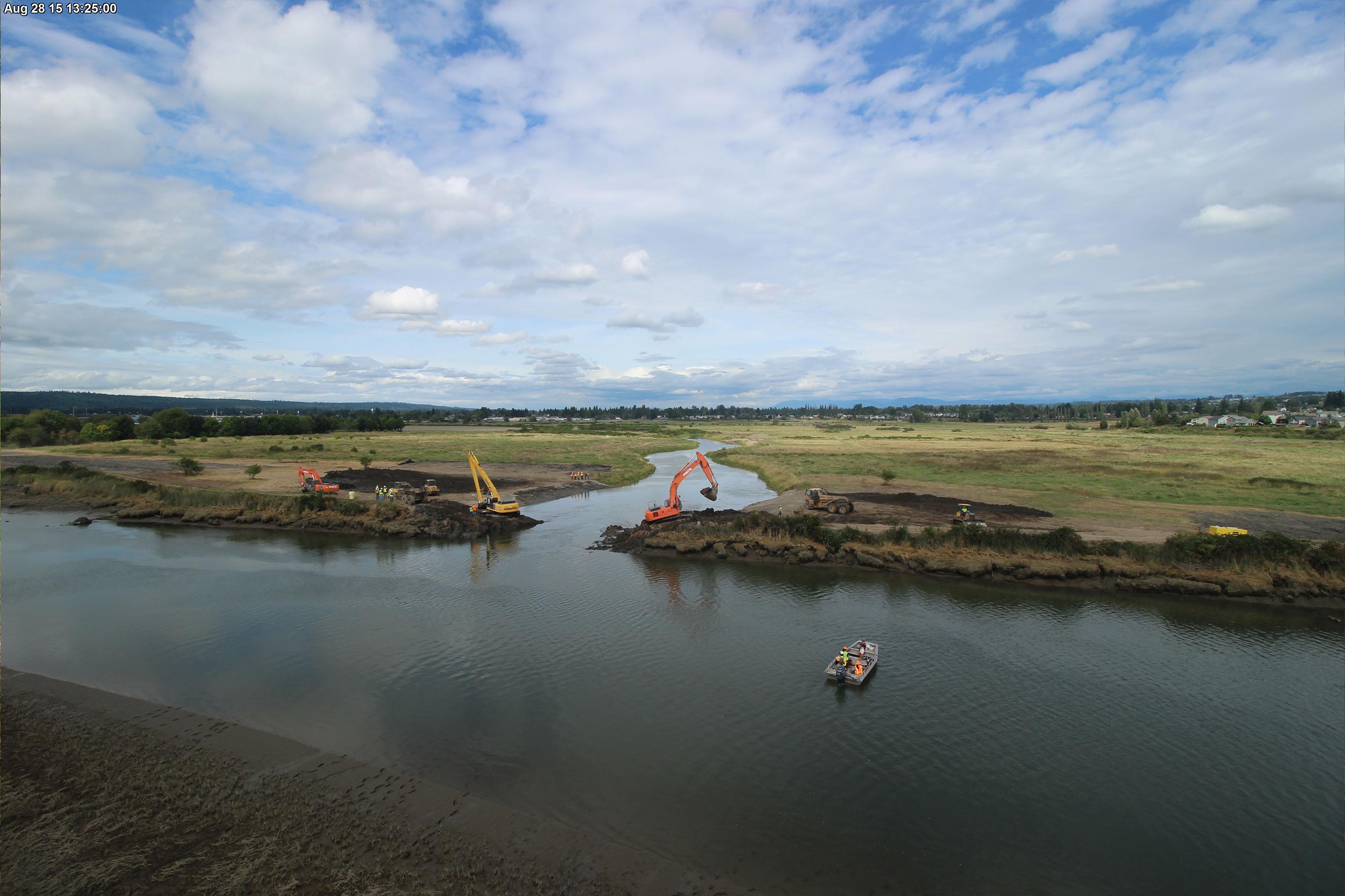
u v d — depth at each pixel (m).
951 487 68.38
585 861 14.73
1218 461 89.19
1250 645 27.92
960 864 15.06
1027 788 17.98
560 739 20.03
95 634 28.42
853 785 17.95
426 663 25.66
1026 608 32.44
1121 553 38.03
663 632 29.23
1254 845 15.87
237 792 16.89
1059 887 14.38
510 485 76.25
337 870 14.08
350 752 19.11
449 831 15.57
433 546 46.97
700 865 14.76
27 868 13.95
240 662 25.53
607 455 112.50
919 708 22.36
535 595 34.81
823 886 14.23
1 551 44.88
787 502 59.31
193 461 81.00
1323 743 20.42
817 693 23.41
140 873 13.87
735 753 19.44
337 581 37.25
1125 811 17.09
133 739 19.42
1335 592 33.06
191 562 41.88
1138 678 24.75
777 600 33.81
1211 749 20.03
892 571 39.06
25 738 19.38
